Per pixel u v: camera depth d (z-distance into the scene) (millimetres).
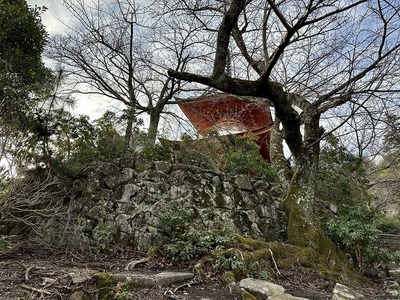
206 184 6707
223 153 8117
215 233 5129
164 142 7762
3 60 5699
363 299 3914
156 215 6059
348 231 5781
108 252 5520
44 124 6453
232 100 9945
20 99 5723
